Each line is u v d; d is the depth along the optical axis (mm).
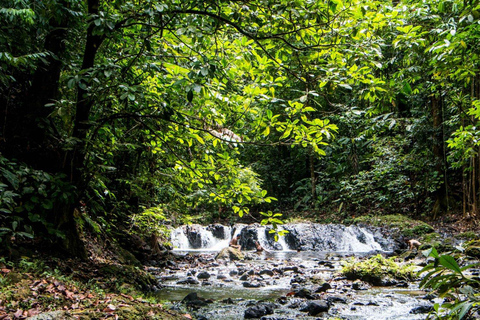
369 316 4492
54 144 5102
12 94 5266
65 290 3660
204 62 3426
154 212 7418
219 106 4629
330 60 4039
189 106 4715
